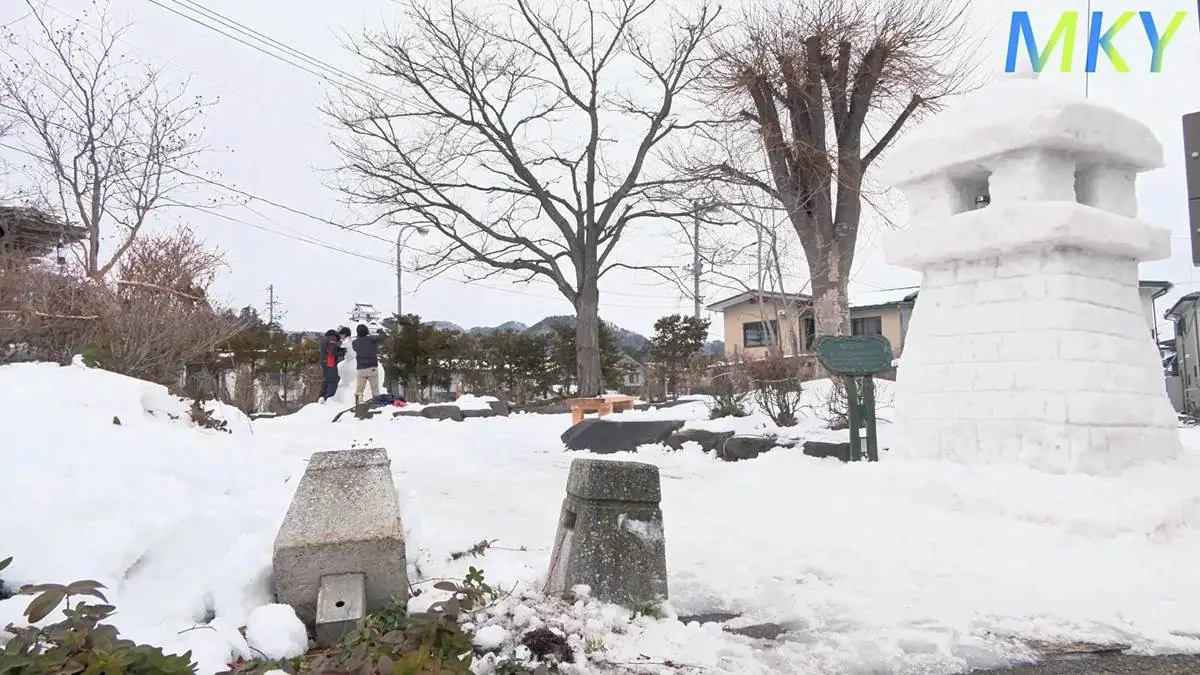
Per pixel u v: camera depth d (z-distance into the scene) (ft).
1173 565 14.83
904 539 17.02
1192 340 94.79
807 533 17.88
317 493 12.44
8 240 46.78
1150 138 20.51
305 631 10.73
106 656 7.80
